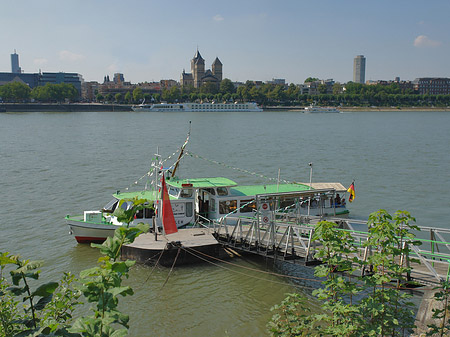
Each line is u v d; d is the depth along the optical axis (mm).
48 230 36219
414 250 20922
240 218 29547
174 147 98562
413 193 53062
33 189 52531
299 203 35656
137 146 100375
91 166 70688
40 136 122625
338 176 64375
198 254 29281
